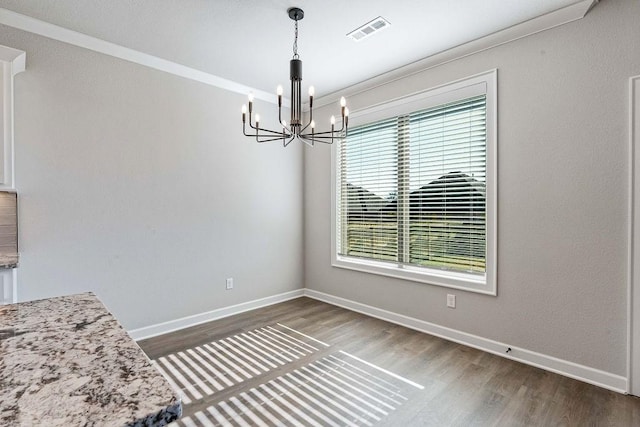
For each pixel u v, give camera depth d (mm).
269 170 3988
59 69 2527
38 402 573
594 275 2207
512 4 2205
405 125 3297
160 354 2660
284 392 2131
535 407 1972
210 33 2586
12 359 742
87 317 1038
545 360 2418
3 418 523
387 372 2383
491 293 2674
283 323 3371
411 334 3082
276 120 4039
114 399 589
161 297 3100
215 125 3463
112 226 2803
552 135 2361
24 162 2389
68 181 2580
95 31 2559
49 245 2500
